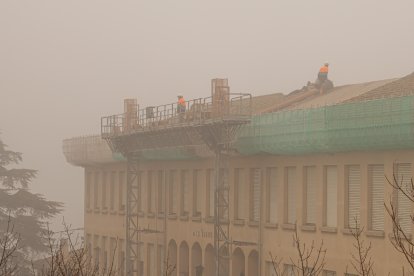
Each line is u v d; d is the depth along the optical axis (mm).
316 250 67000
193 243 87062
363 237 61469
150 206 97312
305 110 66500
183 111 82125
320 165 67188
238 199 79250
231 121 73000
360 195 62281
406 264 56969
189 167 88188
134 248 101062
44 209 110500
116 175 107938
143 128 86688
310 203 68938
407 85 63812
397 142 57375
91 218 115375
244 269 77938
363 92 70062
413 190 28422
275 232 72875
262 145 72062
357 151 62688
